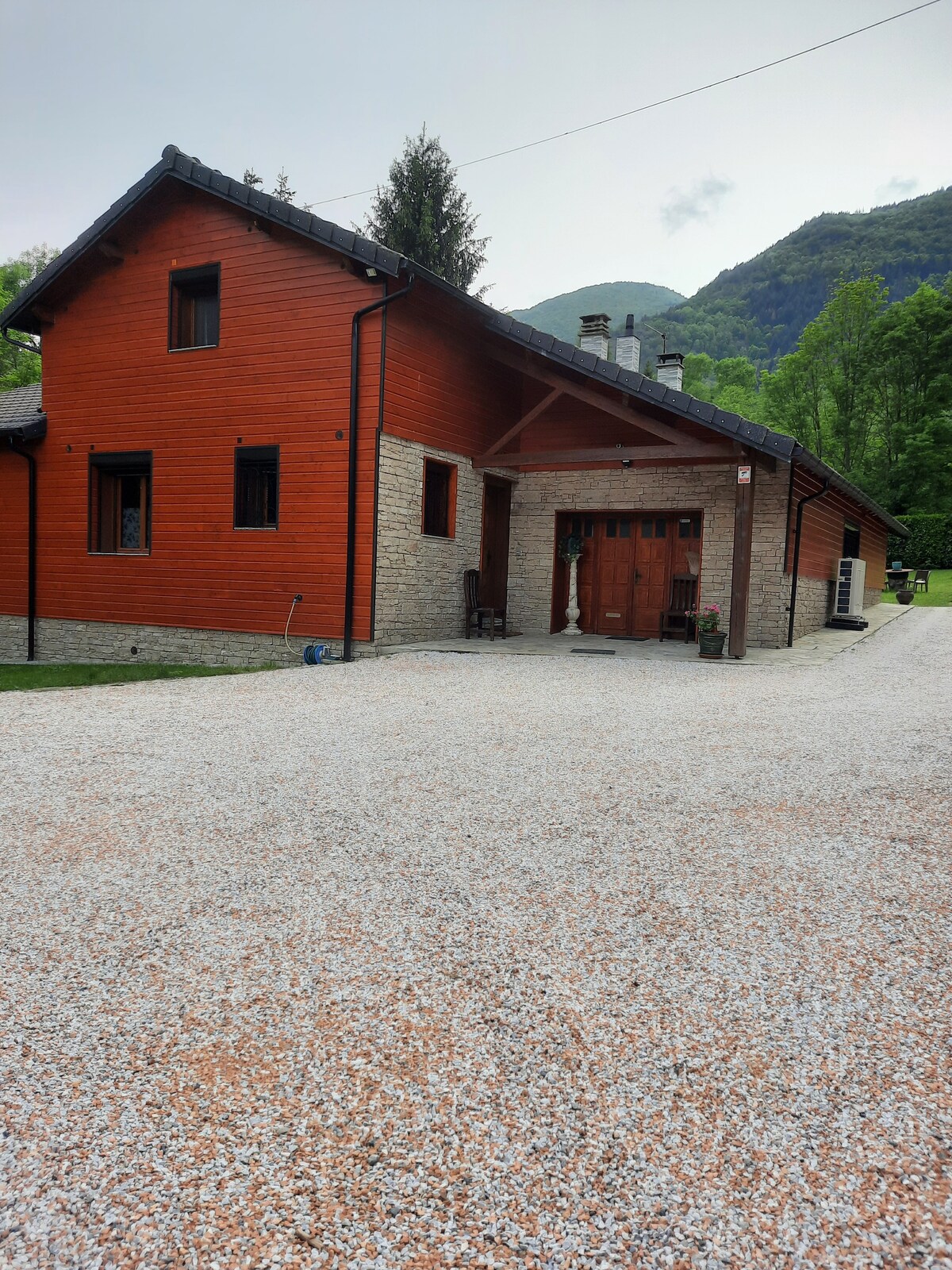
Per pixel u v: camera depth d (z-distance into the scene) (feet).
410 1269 4.10
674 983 7.05
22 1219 4.42
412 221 84.17
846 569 48.32
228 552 35.29
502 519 41.55
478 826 11.12
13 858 9.93
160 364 36.73
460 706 20.70
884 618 53.83
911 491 111.04
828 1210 4.51
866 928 8.16
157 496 37.17
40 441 40.57
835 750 15.81
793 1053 6.02
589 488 40.52
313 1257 4.17
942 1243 4.28
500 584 41.60
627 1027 6.34
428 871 9.53
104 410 38.47
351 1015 6.49
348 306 31.86
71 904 8.60
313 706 20.70
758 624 36.78
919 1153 4.97
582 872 9.55
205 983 7.00
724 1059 5.93
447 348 35.55
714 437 37.93
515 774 13.84
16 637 42.09
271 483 34.78
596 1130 5.16
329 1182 4.70
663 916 8.39
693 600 39.45
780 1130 5.16
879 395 120.88
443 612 36.47
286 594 33.86
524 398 42.09
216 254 34.99
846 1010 6.63
